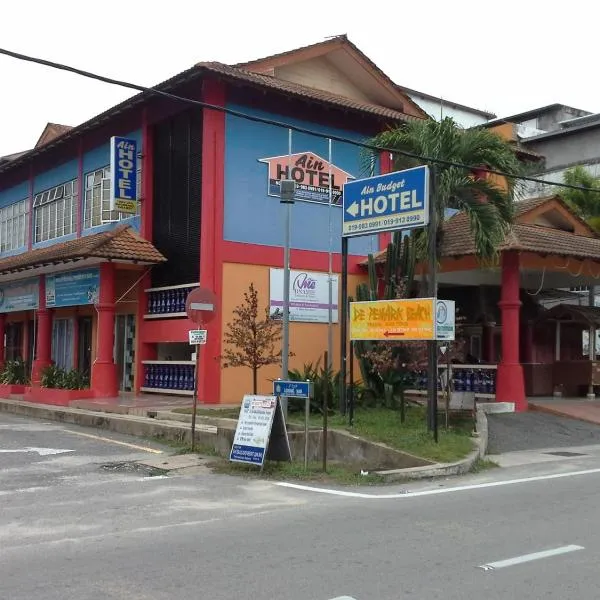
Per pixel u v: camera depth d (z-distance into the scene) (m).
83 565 6.04
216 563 6.09
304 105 19.73
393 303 13.43
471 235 18.47
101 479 10.37
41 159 26.23
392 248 16.05
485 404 17.11
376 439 12.46
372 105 21.88
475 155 15.77
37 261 20.55
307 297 19.38
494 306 24.08
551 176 33.69
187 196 19.02
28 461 11.81
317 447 12.56
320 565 6.05
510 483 10.42
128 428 14.98
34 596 5.23
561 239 19.78
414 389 19.06
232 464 11.47
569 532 7.28
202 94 18.20
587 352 24.28
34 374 22.89
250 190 18.61
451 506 8.64
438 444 12.37
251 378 18.09
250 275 18.41
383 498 9.17
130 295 20.77
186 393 18.64
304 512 8.24
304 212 19.59
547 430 15.86
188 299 12.74
